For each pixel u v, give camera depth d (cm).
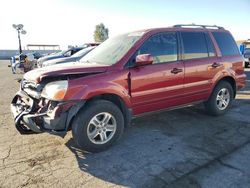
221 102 557
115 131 398
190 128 488
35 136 452
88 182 308
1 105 698
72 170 337
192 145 409
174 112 589
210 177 314
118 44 459
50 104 353
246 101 698
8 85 1092
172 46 462
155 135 455
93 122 376
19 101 424
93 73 378
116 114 394
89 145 377
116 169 338
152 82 428
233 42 577
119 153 385
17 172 332
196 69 489
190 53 487
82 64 417
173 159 362
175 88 462
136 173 327
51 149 400
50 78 363
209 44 522
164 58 449
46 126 352
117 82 390
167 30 461
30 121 354
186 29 492
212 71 518
